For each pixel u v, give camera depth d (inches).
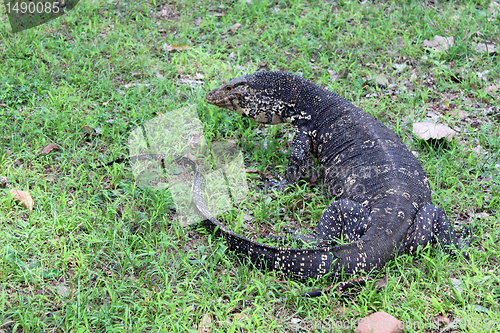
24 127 103.3
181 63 114.7
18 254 91.8
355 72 114.6
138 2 126.8
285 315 90.3
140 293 90.7
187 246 94.7
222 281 91.8
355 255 91.5
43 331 88.0
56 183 98.6
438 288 91.7
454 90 112.9
